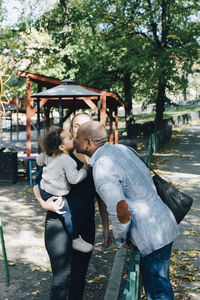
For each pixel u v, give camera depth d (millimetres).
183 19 18516
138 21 19031
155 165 12523
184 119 30656
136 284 2387
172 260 4391
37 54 16875
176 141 20094
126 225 2154
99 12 19750
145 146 18703
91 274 4039
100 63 18828
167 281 2373
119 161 2279
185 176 10531
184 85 18891
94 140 2371
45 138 2643
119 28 19969
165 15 18500
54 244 2605
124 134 25781
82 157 2717
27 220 6266
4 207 7211
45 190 2635
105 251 4770
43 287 3711
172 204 2490
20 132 27797
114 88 24578
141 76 20047
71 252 2633
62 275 2596
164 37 19062
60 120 9477
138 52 18312
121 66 17844
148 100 22141
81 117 2826
